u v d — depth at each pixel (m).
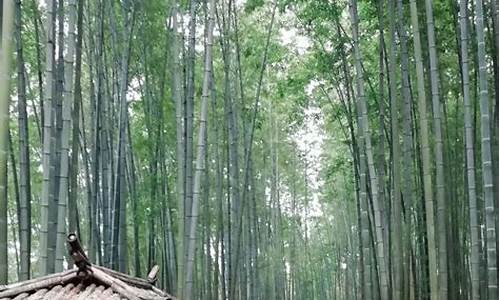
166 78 9.54
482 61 6.00
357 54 7.44
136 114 10.09
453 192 8.37
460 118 9.16
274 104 14.46
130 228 11.63
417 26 6.50
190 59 8.02
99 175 8.71
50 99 5.44
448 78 8.66
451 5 7.79
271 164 15.96
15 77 8.45
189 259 6.62
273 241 16.00
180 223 7.57
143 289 4.09
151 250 9.02
